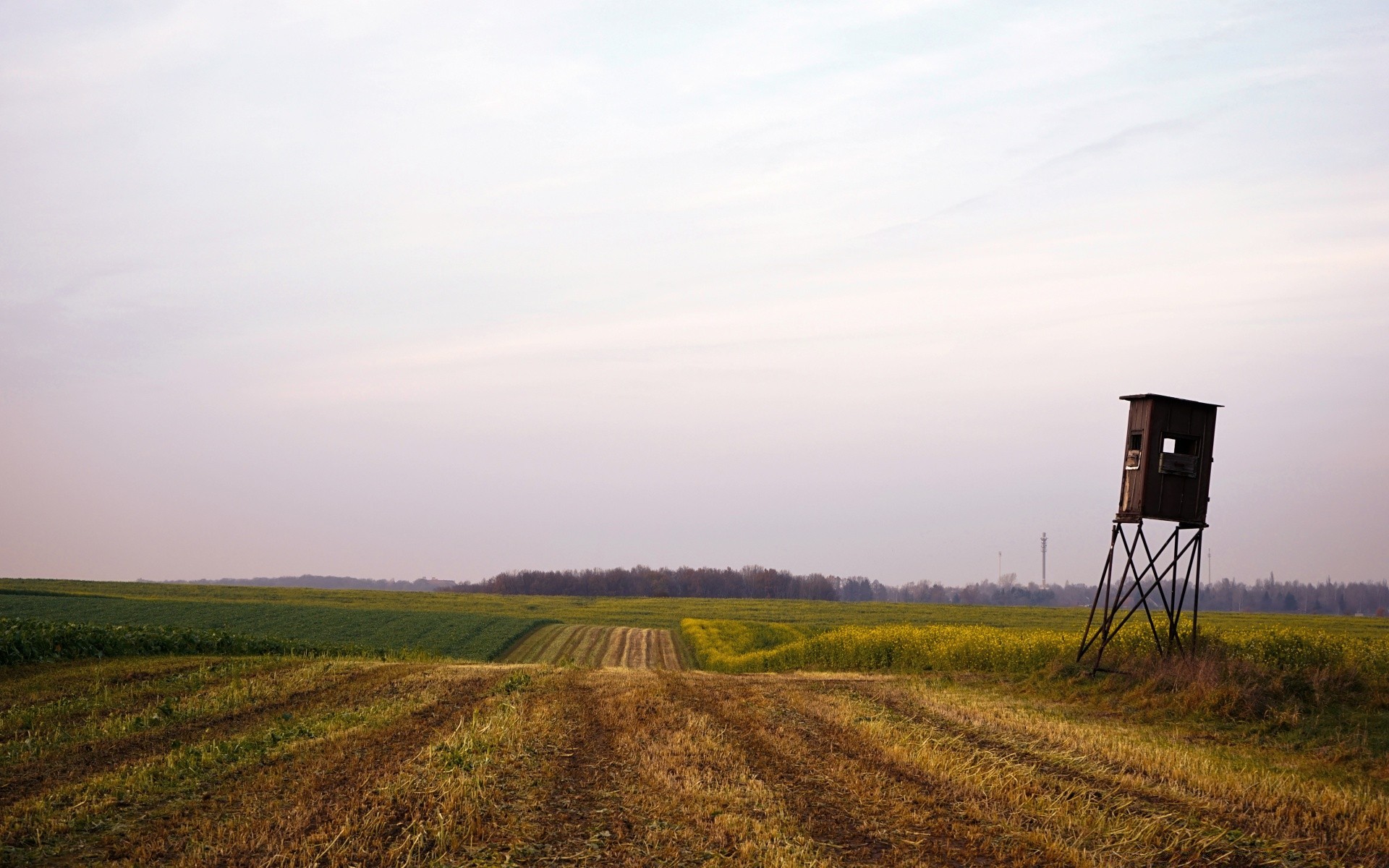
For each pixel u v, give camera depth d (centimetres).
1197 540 2386
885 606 9762
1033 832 1010
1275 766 1488
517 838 981
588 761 1392
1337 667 2091
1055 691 2359
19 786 1184
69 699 1883
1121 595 2414
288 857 885
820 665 3522
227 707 1834
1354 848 1002
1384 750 1595
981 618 7538
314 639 5034
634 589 15862
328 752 1388
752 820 1044
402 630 5594
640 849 955
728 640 5350
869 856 943
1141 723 1941
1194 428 2383
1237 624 6450
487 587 15788
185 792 1146
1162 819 1077
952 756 1398
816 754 1434
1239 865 943
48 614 5506
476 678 2394
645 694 2084
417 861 903
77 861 892
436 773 1232
